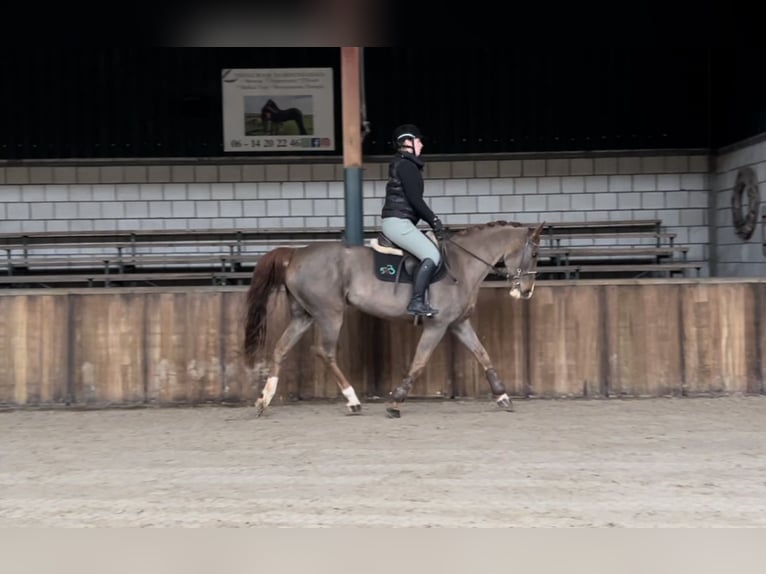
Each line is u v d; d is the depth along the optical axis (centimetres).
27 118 1254
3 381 821
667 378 852
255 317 768
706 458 620
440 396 848
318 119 1270
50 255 1260
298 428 730
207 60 1259
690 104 1288
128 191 1270
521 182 1285
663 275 1287
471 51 1272
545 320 852
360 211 880
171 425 748
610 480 565
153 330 832
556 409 801
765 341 855
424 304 742
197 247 1273
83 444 679
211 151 1269
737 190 1213
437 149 1278
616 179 1288
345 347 848
